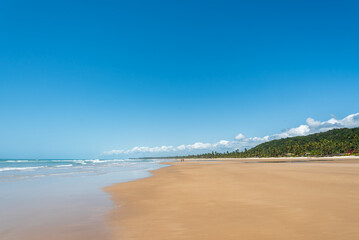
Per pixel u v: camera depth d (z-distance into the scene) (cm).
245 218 834
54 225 803
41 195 1418
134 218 879
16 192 1545
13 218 898
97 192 1531
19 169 4791
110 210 1018
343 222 762
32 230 752
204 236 666
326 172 2731
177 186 1766
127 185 1895
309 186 1561
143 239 654
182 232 706
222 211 943
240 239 634
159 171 3847
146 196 1359
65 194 1452
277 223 766
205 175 2703
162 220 841
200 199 1209
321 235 647
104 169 4688
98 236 689
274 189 1453
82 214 950
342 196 1198
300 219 803
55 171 3988
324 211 902
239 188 1535
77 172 3666
